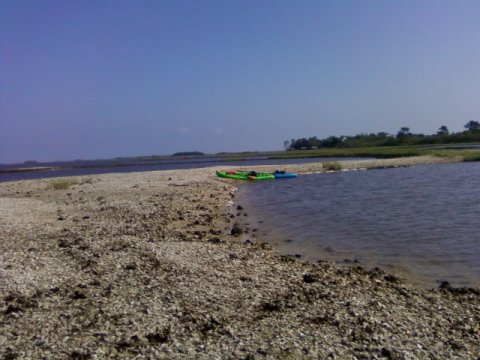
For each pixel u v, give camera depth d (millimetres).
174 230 23766
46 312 12047
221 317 11781
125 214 28312
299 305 12617
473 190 40094
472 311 12227
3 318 11641
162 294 13484
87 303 12703
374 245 20906
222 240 21797
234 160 158875
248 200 38594
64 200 36594
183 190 42531
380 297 13250
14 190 48594
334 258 18719
